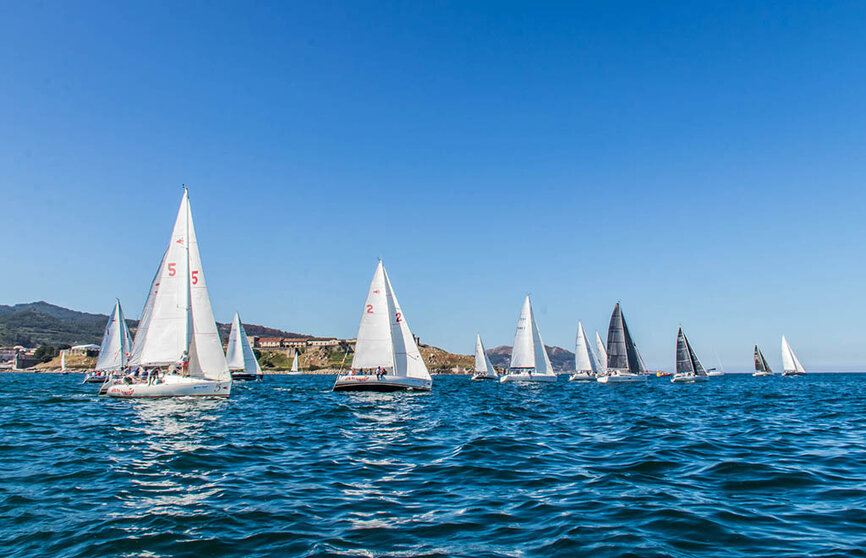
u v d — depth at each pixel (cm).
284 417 2841
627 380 8331
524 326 7881
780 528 912
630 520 962
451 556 790
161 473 1389
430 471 1434
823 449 1744
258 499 1133
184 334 3653
